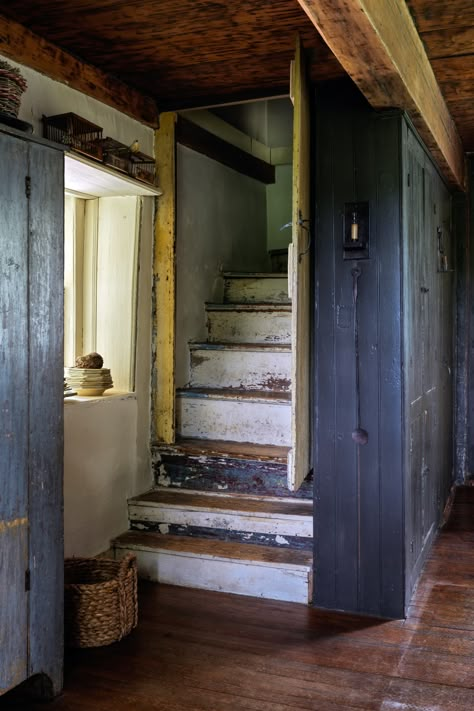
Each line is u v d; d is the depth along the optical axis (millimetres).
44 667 2314
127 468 3623
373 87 2541
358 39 2049
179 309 3998
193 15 2693
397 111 2889
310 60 2975
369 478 2998
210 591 3240
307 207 3010
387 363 2961
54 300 2375
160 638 2771
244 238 4922
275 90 3584
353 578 3027
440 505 4273
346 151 2994
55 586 2373
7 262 2166
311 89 3084
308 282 3094
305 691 2371
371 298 2979
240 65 3248
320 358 3068
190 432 3922
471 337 5207
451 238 5043
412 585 3205
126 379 3699
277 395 3793
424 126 3143
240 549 3305
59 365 2404
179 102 3762
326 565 3074
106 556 3434
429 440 3805
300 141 2820
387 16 2148
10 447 2195
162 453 3785
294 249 2793
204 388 4043
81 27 2812
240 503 3504
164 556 3328
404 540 2959
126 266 3707
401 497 2951
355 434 2980
